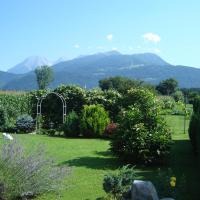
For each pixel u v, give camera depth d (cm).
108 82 5778
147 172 1120
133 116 1250
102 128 2025
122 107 2194
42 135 2125
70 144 1711
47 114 2434
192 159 1341
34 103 2486
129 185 812
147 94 2048
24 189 795
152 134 1211
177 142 1805
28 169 806
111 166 1192
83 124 2027
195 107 1584
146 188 721
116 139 1238
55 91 2414
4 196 777
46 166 858
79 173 1091
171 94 5753
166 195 775
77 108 2362
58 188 854
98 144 1725
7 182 777
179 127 2534
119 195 797
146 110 1266
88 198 848
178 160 1322
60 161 1278
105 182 816
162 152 1202
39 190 821
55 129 2302
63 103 2355
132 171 848
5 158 802
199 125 1037
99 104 2197
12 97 2392
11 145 848
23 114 2361
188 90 5778
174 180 786
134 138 1211
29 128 2253
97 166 1191
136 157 1216
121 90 2506
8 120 2325
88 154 1425
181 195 855
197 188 939
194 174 1102
